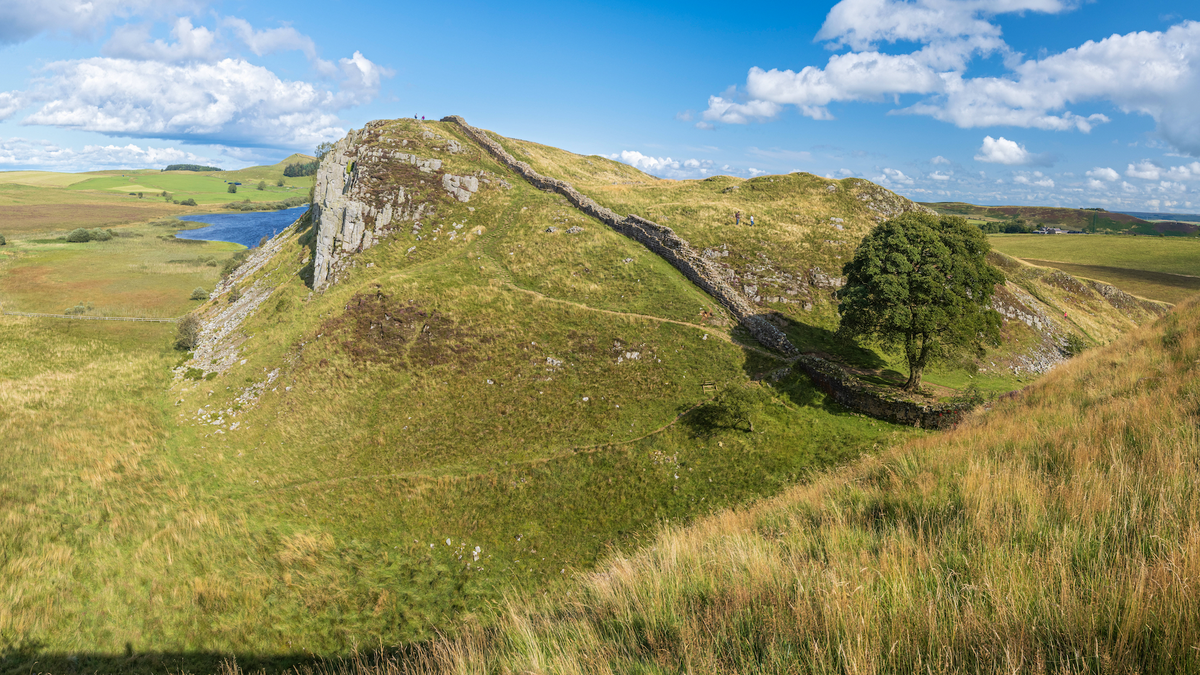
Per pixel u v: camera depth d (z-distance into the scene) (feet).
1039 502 21.34
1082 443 29.22
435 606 72.59
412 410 116.16
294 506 92.58
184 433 117.39
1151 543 15.88
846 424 97.35
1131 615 11.96
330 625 67.87
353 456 105.70
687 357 122.72
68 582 68.33
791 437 96.53
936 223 108.37
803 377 110.63
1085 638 12.28
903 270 99.30
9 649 57.82
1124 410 34.81
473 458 102.17
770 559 20.68
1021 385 118.62
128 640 62.03
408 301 144.36
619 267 159.33
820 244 168.04
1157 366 48.01
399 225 184.34
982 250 103.96
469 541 85.46
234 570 75.41
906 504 26.73
